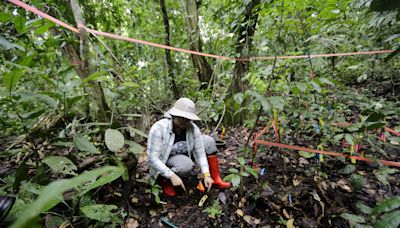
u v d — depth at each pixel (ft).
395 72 10.75
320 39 5.82
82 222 3.85
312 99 7.21
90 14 7.39
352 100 9.30
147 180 5.68
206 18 10.52
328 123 5.97
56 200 1.98
